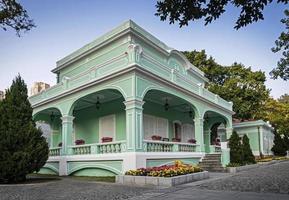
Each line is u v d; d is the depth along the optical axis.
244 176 14.15
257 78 35.78
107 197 8.72
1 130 13.12
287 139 40.41
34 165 13.45
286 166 20.42
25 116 14.00
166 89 16.67
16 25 13.16
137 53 14.46
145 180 11.37
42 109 20.31
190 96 19.42
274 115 36.38
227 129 25.92
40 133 14.15
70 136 17.66
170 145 16.70
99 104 19.81
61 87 18.88
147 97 18.78
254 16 5.74
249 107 34.44
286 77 13.34
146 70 14.64
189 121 24.89
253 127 35.47
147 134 19.25
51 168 18.11
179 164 13.94
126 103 14.17
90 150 16.06
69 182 12.95
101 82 15.73
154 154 14.66
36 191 10.23
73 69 22.98
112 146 14.95
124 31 18.45
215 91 34.34
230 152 20.83
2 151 12.84
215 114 25.22
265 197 8.10
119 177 12.16
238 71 36.50
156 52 20.52
